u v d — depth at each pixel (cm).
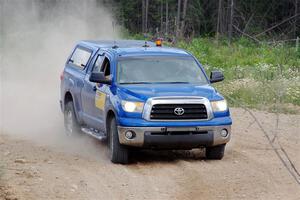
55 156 1903
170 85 1880
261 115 2658
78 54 2233
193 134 1784
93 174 1677
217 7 7850
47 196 1462
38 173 1661
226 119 1820
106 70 1986
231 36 6869
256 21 7612
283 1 7619
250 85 3192
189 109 1784
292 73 3766
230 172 1720
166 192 1524
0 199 1423
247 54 5294
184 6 6944
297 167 1788
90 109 2012
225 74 3784
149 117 1764
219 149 1850
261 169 1758
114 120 1806
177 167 1775
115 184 1584
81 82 2089
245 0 7706
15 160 1802
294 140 2177
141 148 1792
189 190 1545
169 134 1770
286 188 1580
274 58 4816
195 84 1917
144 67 1941
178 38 6266
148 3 8056
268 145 2084
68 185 1558
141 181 1617
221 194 1519
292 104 2933
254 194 1523
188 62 1991
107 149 2023
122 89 1838
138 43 2170
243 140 2161
